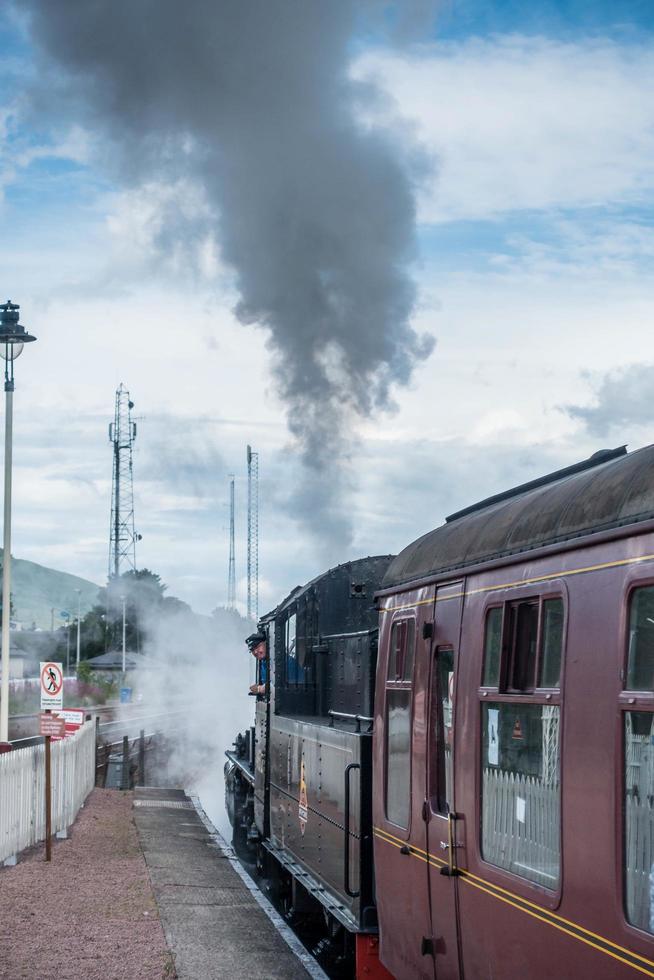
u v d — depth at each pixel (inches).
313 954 437.1
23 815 584.4
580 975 191.9
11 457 827.4
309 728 447.2
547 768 209.6
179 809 854.5
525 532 231.8
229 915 453.1
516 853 222.2
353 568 494.0
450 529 297.3
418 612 300.5
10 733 1370.6
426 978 279.6
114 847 629.9
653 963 168.1
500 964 228.5
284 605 564.7
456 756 259.1
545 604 216.5
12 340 801.6
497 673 239.1
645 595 180.4
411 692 301.4
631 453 210.8
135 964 365.1
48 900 464.8
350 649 410.6
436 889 271.6
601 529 197.2
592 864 188.5
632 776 178.5
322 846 413.4
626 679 182.9
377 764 334.0
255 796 655.8
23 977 345.4
